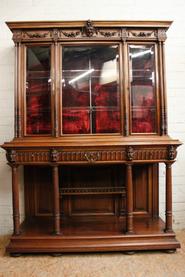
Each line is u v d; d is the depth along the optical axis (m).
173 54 3.08
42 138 2.55
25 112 2.59
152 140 2.52
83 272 2.23
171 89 3.07
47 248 2.46
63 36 2.57
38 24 2.53
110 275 2.18
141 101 2.65
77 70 2.67
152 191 3.01
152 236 2.51
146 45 2.62
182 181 3.11
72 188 2.82
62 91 2.62
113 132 2.61
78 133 2.61
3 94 3.03
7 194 3.06
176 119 3.08
